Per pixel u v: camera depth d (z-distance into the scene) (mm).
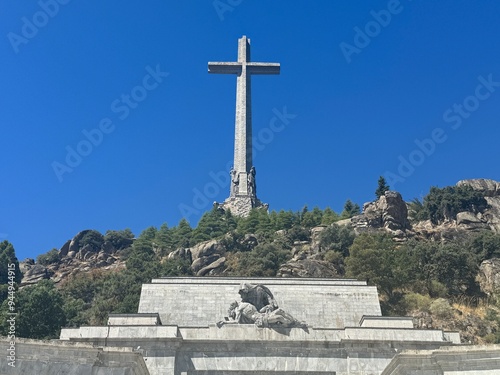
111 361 43031
